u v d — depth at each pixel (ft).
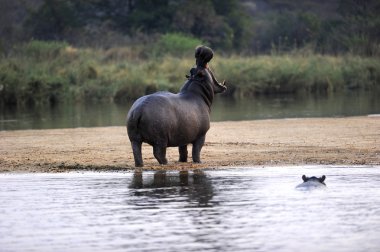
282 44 629.10
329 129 227.20
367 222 109.50
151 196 129.18
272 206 119.85
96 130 240.32
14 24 637.30
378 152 178.29
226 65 435.94
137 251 96.78
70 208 120.78
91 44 576.61
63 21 609.83
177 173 152.76
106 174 153.58
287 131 225.35
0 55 471.21
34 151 192.85
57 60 453.58
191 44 529.04
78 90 398.83
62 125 269.64
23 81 385.91
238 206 120.16
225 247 97.81
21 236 104.22
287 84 428.56
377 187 134.10
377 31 556.92
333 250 96.17
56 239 102.68
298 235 102.99
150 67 443.32
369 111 296.10
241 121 260.21
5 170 161.58
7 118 303.27
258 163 165.58
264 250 96.43
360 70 453.58
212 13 626.64
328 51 542.98
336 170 153.48
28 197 129.90
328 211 116.16
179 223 110.01
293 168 157.28
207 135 219.82
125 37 583.99
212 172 153.38
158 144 158.30
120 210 118.83
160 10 627.46
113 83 407.85
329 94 407.23
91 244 100.07
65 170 160.45
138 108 157.99
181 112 160.25
